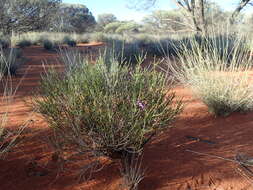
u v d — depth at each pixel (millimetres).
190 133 2914
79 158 2287
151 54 10305
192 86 3822
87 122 1985
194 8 13445
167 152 2453
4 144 2541
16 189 1893
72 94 2049
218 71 3600
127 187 1858
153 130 2074
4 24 13914
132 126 1936
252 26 4141
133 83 2195
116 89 2111
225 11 9719
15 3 13914
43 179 2012
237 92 3367
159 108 2105
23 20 14711
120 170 1996
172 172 2105
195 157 2342
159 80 2275
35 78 6230
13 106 3857
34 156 2330
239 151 2424
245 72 3535
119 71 2279
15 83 5582
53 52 13852
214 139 2734
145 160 2287
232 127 3055
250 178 2006
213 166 2184
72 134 2031
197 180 1997
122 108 1969
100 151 2037
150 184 1952
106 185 1931
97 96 2004
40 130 2902
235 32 4293
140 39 17703
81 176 2045
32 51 14062
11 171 2105
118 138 1980
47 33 21203
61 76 2674
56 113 2123
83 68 2467
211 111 3545
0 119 3227
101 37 22422
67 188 1910
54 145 2422
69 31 32938
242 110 3512
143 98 2082
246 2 12484
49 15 16453
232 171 2102
